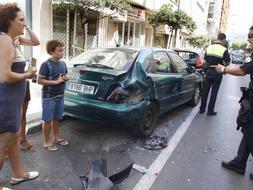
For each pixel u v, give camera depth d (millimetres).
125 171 3545
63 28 12352
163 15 19031
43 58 10656
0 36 2629
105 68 4809
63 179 3594
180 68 6680
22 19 2811
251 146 3861
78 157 4246
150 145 4844
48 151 4336
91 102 4586
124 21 16281
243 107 3814
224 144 5289
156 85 5230
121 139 5059
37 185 3416
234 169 4199
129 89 4570
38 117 5359
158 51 5852
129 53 5180
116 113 4430
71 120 5797
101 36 14938
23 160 3979
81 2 10453
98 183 3135
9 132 2904
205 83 7336
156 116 5438
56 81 4094
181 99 6859
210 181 3861
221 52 6973
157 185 3631
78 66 4977
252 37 3799
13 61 2768
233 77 19297
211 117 7180
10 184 3389
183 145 5074
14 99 2826
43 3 10695
